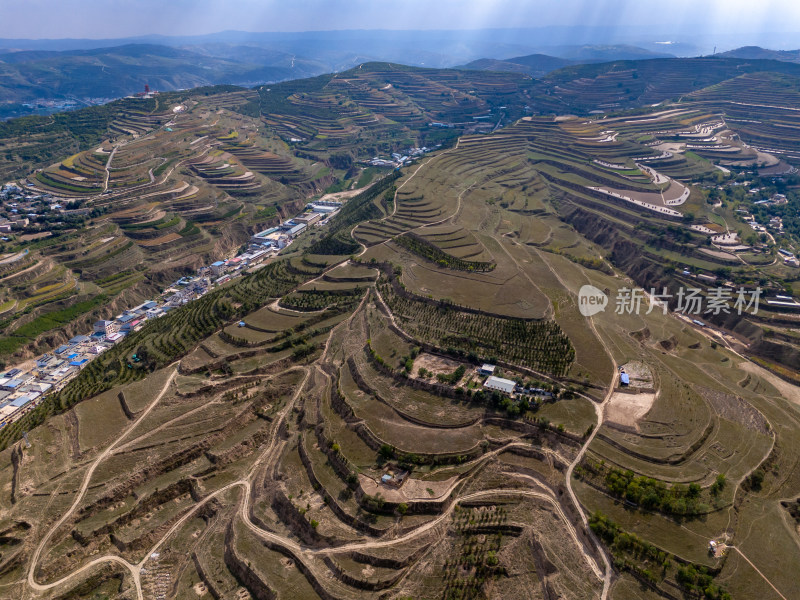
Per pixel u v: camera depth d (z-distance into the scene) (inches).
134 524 4845.0
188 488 5211.6
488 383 5526.6
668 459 4648.1
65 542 4596.5
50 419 5880.9
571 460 4756.4
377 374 6018.7
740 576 3698.3
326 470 4972.9
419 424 5265.8
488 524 4333.2
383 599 3907.5
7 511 4749.0
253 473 5334.6
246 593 4170.8
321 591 4018.2
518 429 5147.6
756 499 4352.9
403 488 4621.1
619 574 3818.9
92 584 4382.4
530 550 4143.7
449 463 4862.2
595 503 4333.2
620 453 4736.7
